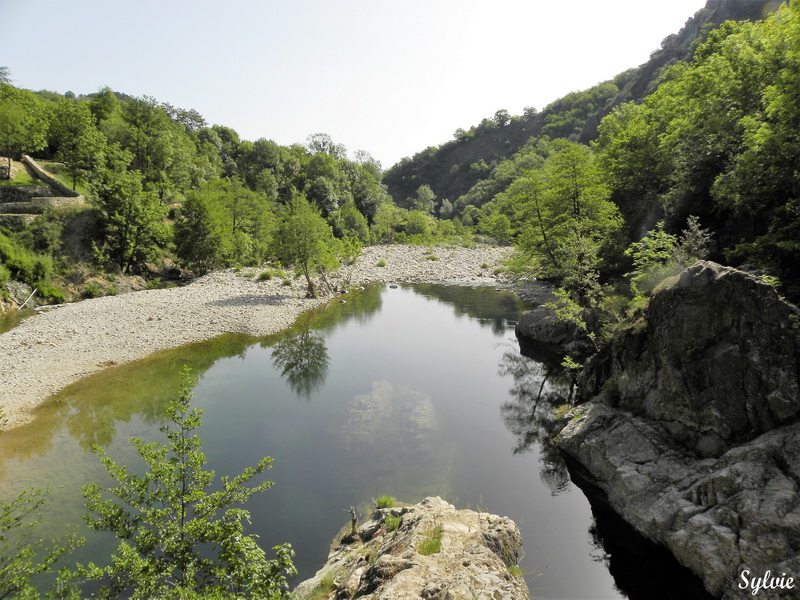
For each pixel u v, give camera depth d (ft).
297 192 314.55
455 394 73.61
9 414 63.52
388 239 374.02
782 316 37.99
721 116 83.71
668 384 43.96
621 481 42.11
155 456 24.14
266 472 50.55
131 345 93.61
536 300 137.90
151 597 21.09
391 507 43.91
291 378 81.05
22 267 133.49
